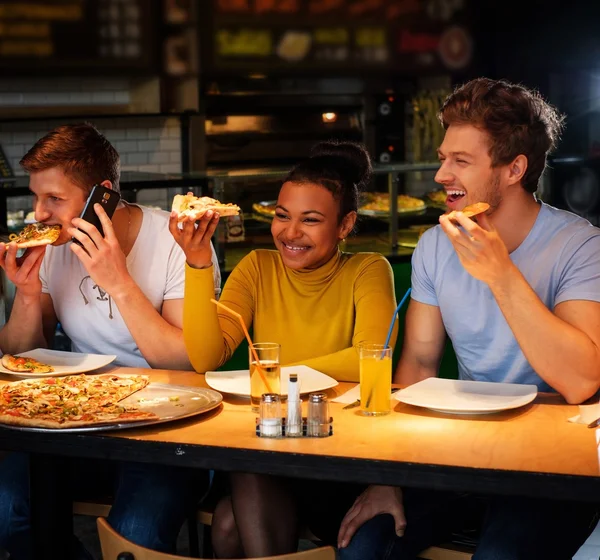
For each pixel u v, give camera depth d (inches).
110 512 89.4
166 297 108.0
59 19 228.1
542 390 93.7
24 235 103.4
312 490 91.7
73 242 101.5
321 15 255.6
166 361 101.7
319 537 92.2
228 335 101.6
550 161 214.5
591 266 89.2
